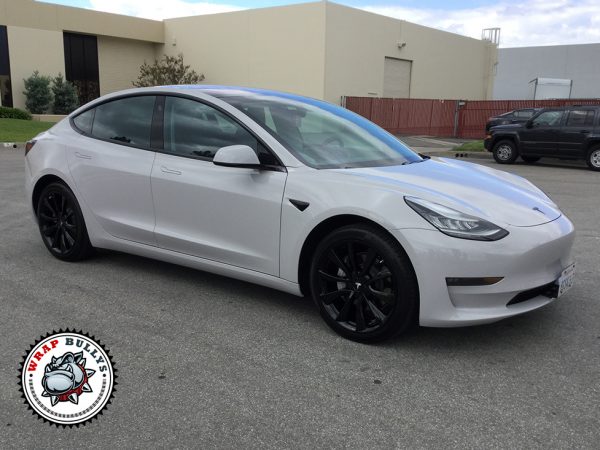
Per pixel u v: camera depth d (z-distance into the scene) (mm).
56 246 5008
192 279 4555
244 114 3883
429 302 3113
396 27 30516
